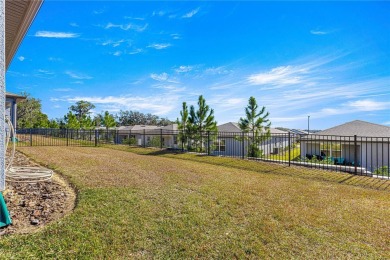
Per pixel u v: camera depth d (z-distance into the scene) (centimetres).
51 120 3309
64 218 264
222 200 362
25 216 263
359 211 336
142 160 769
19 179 404
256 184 482
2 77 241
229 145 1519
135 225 260
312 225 282
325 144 1561
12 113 1339
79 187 385
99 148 1210
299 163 765
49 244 210
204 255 211
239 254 214
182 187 430
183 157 936
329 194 424
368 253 223
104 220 266
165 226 262
